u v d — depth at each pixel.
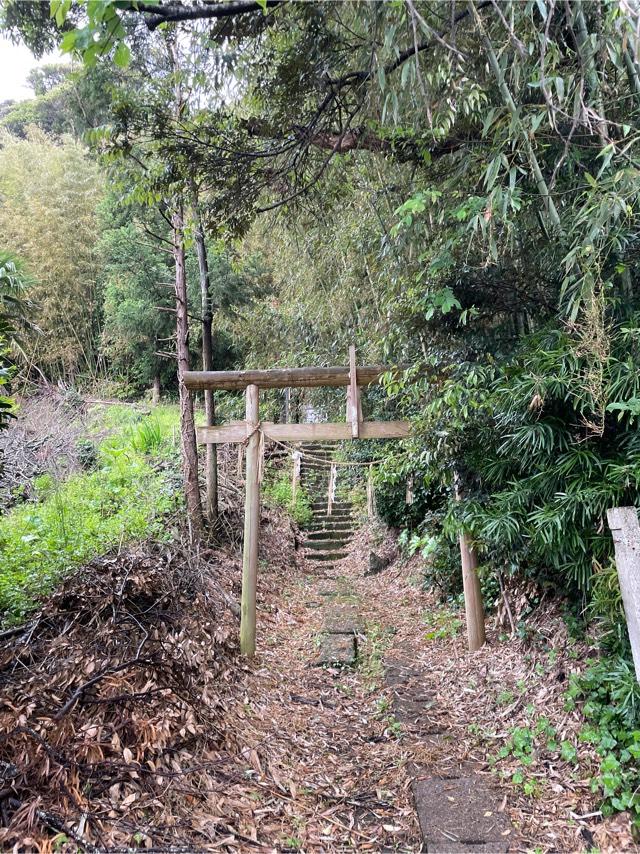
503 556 3.77
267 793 2.44
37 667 2.56
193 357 11.33
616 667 2.52
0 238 11.22
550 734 2.69
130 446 7.60
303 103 2.93
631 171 2.07
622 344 2.33
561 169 2.71
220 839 2.03
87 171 11.84
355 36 2.55
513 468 3.21
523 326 3.43
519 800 2.42
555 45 2.12
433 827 2.27
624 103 2.50
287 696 3.62
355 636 4.70
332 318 6.59
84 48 1.48
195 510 5.37
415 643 4.55
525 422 2.68
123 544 4.05
